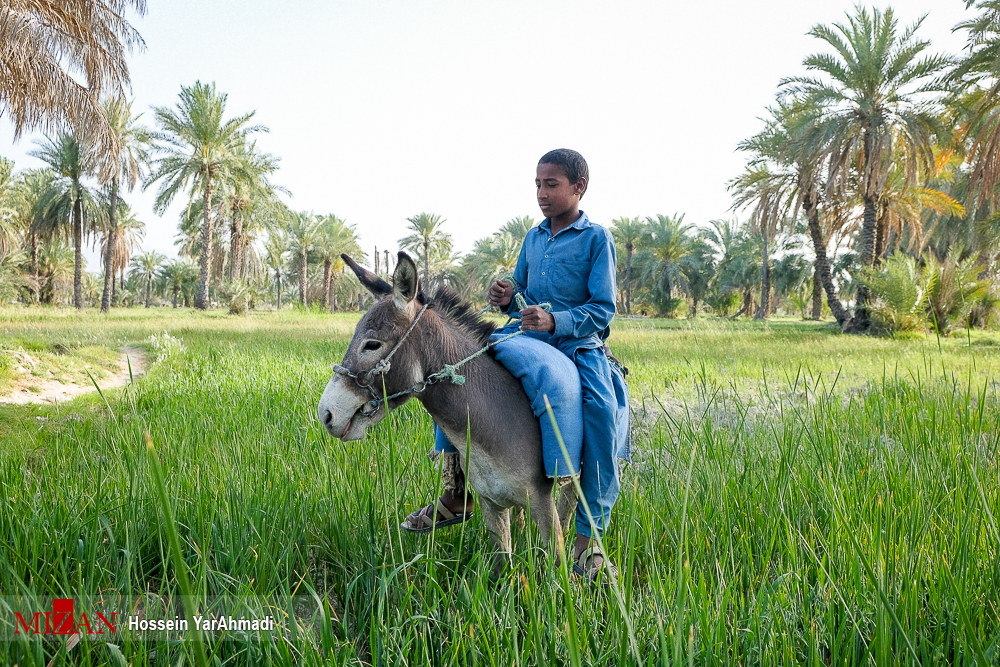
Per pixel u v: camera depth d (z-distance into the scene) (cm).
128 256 5369
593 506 297
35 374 978
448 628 263
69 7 1296
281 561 307
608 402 300
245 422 582
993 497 339
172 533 145
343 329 2330
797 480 382
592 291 313
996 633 242
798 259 5534
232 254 4738
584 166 325
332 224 6166
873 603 257
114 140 1366
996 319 2575
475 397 279
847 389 795
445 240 5759
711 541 323
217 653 247
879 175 2302
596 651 240
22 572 278
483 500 305
